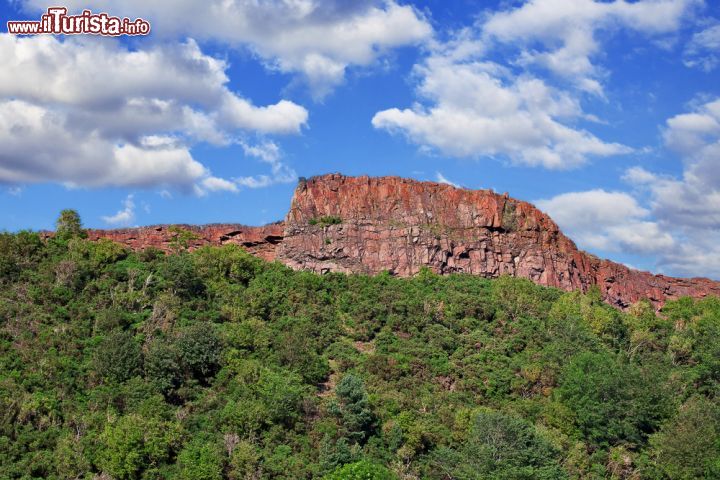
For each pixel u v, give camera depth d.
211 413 105.62
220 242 164.75
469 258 165.12
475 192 173.62
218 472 94.81
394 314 140.75
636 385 120.12
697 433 111.50
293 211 166.88
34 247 137.50
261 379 110.62
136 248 155.25
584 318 146.88
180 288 134.12
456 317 142.50
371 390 117.81
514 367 129.00
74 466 94.19
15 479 91.75
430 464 105.06
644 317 161.00
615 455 112.06
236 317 130.12
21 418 99.12
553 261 170.88
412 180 172.62
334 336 133.88
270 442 102.56
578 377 120.69
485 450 101.44
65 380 106.44
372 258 161.25
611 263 185.75
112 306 124.75
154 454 96.38
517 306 147.88
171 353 111.69
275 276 148.75
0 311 118.12
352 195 169.12
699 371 136.75
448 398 119.12
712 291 196.50
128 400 104.31
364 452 104.69
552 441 108.69
